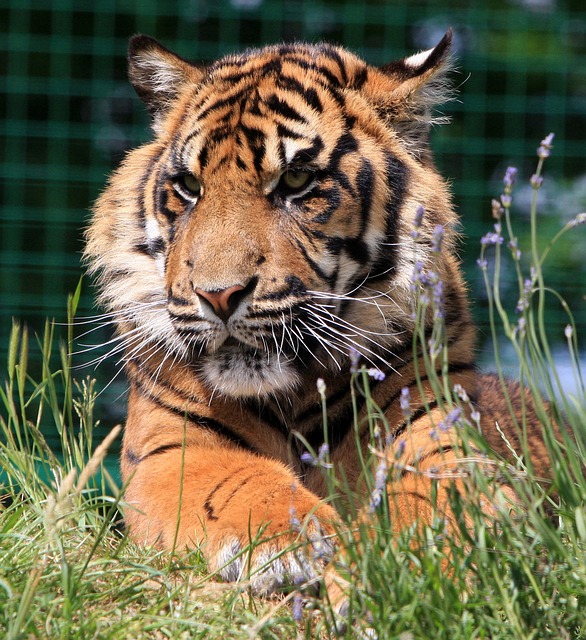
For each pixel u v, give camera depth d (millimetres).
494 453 4934
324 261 6973
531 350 4832
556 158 20094
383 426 7027
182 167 7199
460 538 4980
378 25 19453
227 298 6598
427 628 4457
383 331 7168
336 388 7262
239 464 6582
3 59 19172
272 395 7227
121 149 19094
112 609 4969
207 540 5887
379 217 7195
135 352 7504
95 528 6109
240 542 5762
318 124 7176
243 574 5598
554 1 20453
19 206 19062
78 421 16062
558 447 4816
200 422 7164
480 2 20125
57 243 18828
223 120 7172
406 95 7520
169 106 8086
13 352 6910
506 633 4555
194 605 5086
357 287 7172
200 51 17875
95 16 19219
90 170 18797
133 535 6570
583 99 20125
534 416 8727
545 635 4430
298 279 6848
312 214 6957
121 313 7633
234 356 6855
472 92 20219
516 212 19234
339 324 6941
